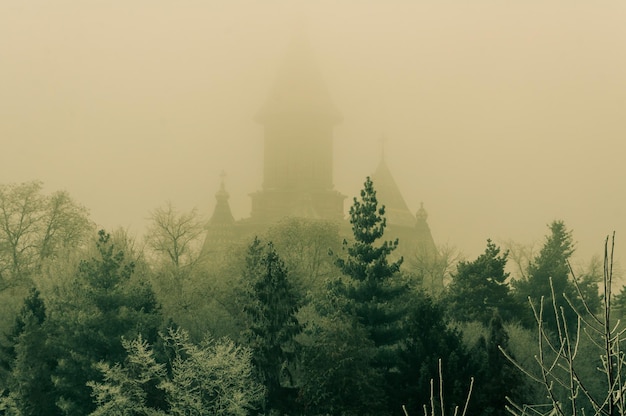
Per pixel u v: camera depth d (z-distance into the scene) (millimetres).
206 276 72250
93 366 44656
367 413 41094
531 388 42219
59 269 69688
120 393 41906
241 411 40750
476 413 39188
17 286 79875
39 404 46500
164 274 70438
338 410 41312
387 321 49906
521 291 71250
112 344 46719
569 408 41625
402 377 42188
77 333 46406
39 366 47062
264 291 46562
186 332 44250
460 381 39906
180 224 79438
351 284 51188
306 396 42250
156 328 49250
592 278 76188
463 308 63094
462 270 65688
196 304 66562
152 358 42906
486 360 43625
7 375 51969
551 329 64438
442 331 42531
